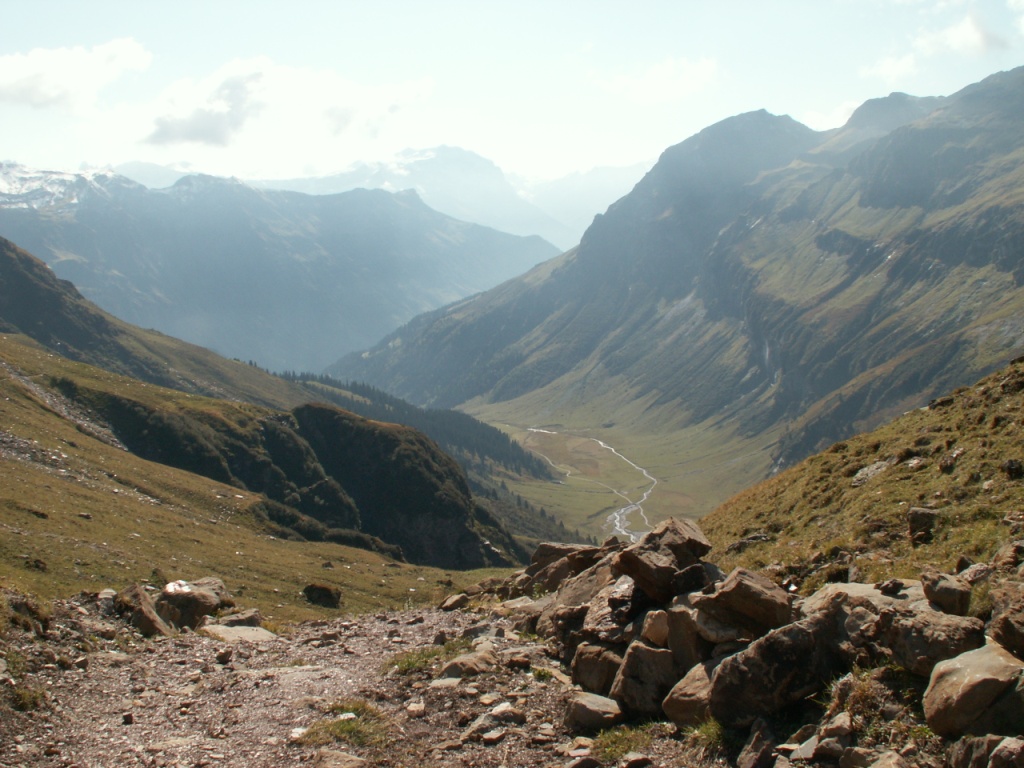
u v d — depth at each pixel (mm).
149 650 23641
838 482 30266
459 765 14117
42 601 23469
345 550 115562
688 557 19625
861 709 12055
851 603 14102
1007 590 12047
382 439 187625
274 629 30375
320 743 15078
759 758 12375
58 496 78500
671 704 14703
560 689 17734
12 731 15266
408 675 19766
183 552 76812
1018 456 22375
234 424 167875
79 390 152750
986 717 10539
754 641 14328
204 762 14422
